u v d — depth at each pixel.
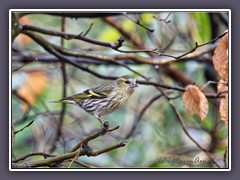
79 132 13.21
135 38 12.85
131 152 12.76
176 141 12.93
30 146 12.52
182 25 12.74
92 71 10.81
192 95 8.81
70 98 10.20
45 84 13.12
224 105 8.57
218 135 12.38
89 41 9.77
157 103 13.25
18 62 12.32
